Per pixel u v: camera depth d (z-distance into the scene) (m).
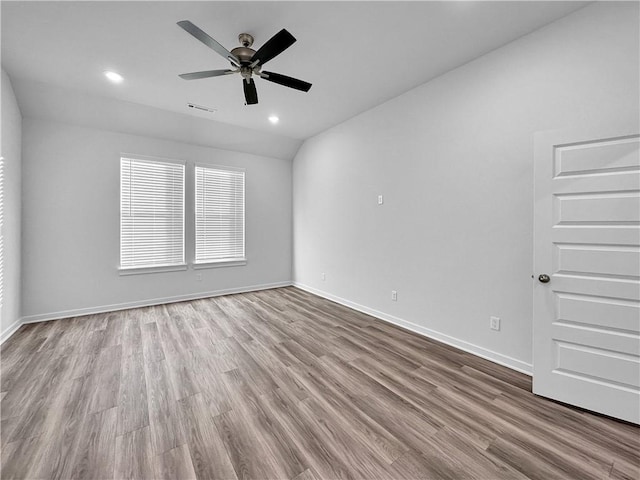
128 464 1.38
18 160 3.14
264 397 1.93
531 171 2.20
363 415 1.75
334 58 2.55
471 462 1.41
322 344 2.80
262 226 5.19
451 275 2.77
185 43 2.36
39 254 3.39
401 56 2.52
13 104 2.99
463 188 2.65
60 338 2.90
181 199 4.38
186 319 3.53
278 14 2.02
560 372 1.91
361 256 3.86
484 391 2.02
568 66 2.00
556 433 1.61
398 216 3.31
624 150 1.70
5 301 2.85
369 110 3.67
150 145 4.10
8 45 2.38
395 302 3.37
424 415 1.76
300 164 5.19
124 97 3.35
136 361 2.43
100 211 3.75
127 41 2.33
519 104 2.25
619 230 1.72
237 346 2.75
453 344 2.76
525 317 2.25
